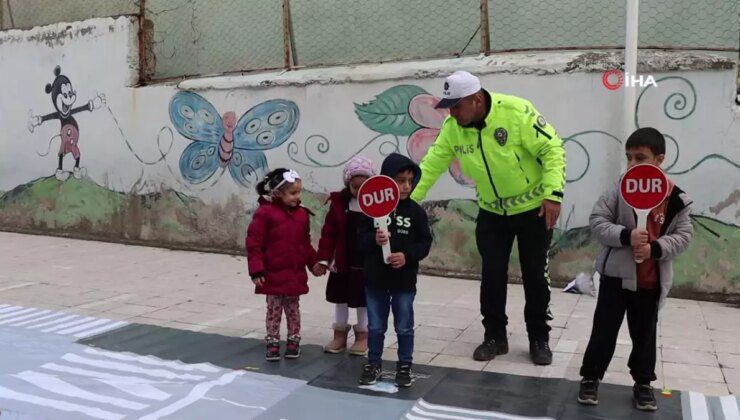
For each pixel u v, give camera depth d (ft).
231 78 26.68
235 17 28.37
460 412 11.82
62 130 30.30
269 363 14.35
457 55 23.71
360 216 13.52
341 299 14.84
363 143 24.22
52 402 11.89
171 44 29.60
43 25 30.27
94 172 29.68
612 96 20.86
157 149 28.14
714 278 20.24
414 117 23.29
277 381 13.17
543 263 14.64
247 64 28.27
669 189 11.13
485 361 14.70
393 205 12.40
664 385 13.34
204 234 27.58
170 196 28.07
